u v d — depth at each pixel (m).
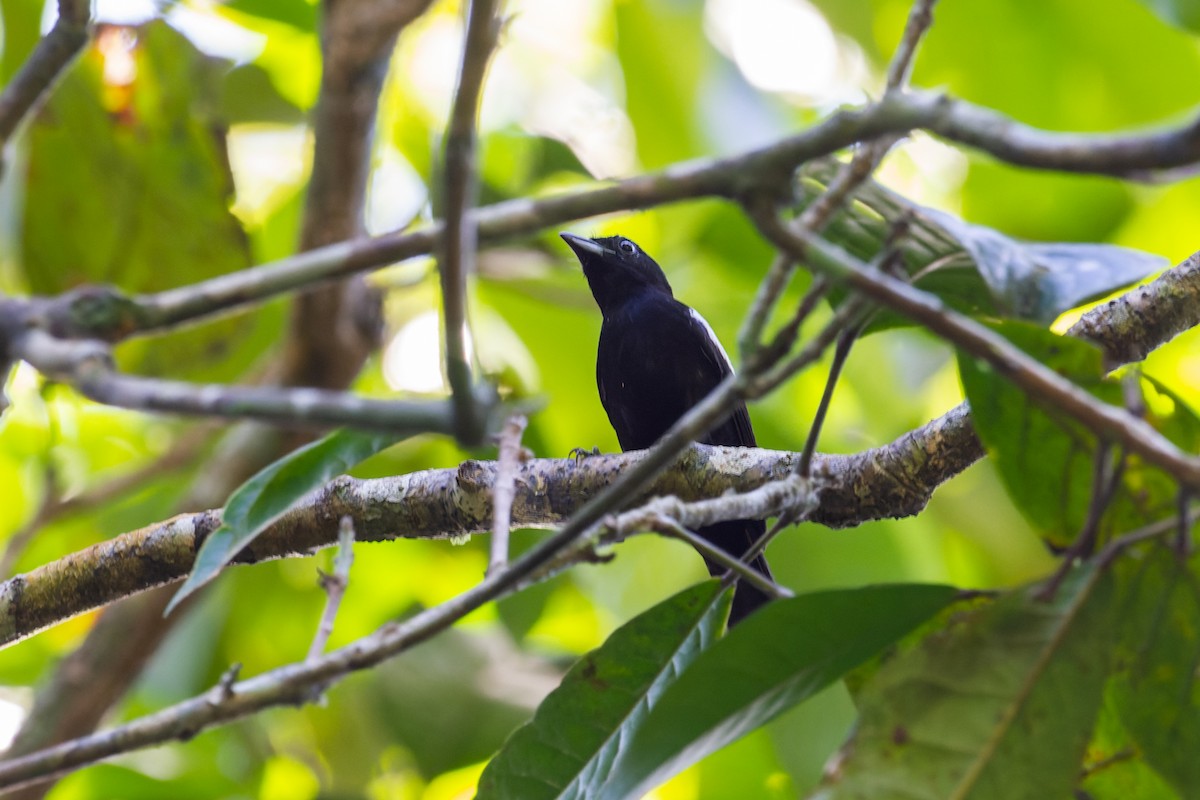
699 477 7.20
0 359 3.62
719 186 3.75
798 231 3.77
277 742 12.98
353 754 12.52
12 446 12.80
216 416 3.41
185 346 11.39
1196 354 12.96
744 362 4.01
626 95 12.09
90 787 11.78
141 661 10.58
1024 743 4.32
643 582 13.26
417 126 12.86
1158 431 4.80
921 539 11.21
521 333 12.64
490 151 13.11
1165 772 4.57
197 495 10.78
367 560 12.95
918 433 6.76
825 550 10.38
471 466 7.38
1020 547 12.18
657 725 4.63
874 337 12.34
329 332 10.77
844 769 4.39
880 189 5.81
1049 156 3.38
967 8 11.38
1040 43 11.40
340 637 13.18
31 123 10.45
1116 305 6.76
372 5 8.86
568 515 7.44
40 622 7.55
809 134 3.69
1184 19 8.96
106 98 10.54
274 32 12.62
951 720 4.38
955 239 5.24
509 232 3.80
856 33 11.68
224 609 12.76
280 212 13.65
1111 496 4.30
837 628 4.55
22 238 10.87
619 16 11.88
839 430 12.38
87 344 3.43
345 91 9.18
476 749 11.46
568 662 12.30
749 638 4.55
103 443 13.41
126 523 12.85
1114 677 4.56
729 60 12.14
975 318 4.71
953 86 11.75
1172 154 3.23
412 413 3.48
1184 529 4.24
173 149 10.76
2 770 4.46
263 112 12.24
